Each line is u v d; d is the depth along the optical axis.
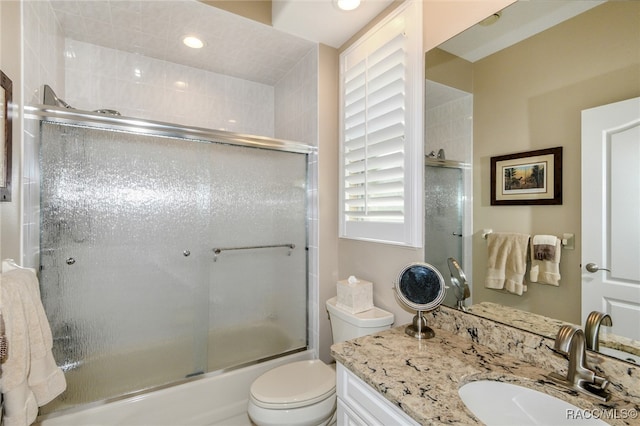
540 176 1.03
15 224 1.18
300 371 1.60
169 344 1.79
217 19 1.74
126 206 1.67
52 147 1.44
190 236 1.87
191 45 2.03
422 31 1.43
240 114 2.54
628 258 0.83
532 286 1.05
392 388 0.89
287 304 2.17
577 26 0.94
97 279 1.58
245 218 2.05
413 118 1.46
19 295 0.95
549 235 1.00
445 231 1.34
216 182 1.95
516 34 1.09
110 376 1.60
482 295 1.20
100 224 1.59
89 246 1.56
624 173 0.84
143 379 1.69
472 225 1.24
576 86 0.94
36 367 1.02
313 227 2.11
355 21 1.76
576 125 0.94
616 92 0.85
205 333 1.91
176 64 2.28
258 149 2.05
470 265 1.25
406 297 1.35
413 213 1.46
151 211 1.74
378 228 1.68
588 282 0.91
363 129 1.80
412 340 1.24
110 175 1.62
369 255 1.81
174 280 1.82
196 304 1.88
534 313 1.04
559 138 0.98
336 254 2.11
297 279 2.17
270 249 2.13
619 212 0.85
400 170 1.53
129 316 1.67
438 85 1.36
